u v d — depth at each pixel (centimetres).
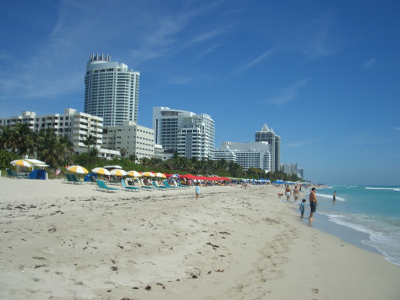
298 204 3688
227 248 930
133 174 3594
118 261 679
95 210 1509
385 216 2525
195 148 18538
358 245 1272
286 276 720
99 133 12269
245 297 564
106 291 520
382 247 1261
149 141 14775
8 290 470
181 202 2353
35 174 3612
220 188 7106
